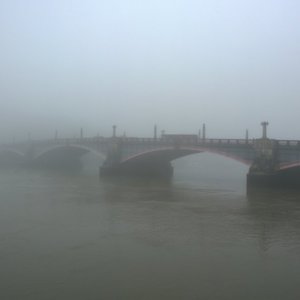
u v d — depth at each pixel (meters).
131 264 25.61
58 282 22.67
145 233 33.22
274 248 29.12
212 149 72.31
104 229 34.62
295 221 37.75
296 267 25.23
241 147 67.81
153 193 57.62
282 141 62.66
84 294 21.20
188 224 36.50
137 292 21.45
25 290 21.64
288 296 21.03
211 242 30.62
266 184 62.31
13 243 30.17
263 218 39.16
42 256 27.08
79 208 44.50
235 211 42.81
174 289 21.84
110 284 22.44
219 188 64.75
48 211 42.69
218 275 23.84
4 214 40.97
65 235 32.56
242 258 26.89
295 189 61.34
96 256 27.16
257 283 22.69
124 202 48.91
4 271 24.33
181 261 26.20
